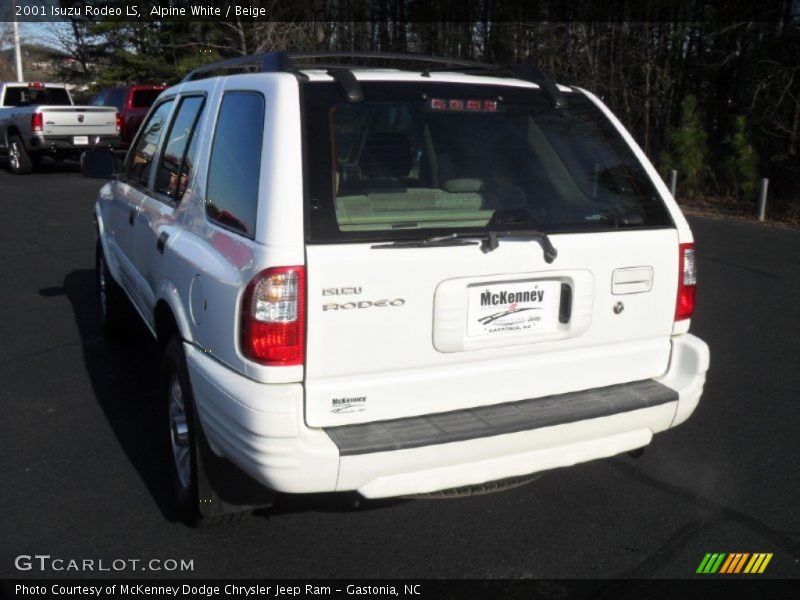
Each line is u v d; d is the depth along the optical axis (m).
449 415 3.09
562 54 17.59
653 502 3.83
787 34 14.04
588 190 3.41
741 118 14.11
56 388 5.25
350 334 2.88
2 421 4.71
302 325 2.81
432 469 2.97
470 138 3.39
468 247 3.02
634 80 17.02
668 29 15.93
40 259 9.38
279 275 2.79
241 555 3.38
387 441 2.87
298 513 3.71
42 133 17.91
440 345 3.02
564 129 3.56
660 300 3.44
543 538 3.52
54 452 4.32
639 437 3.35
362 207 3.00
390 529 3.59
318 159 2.96
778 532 3.57
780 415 4.86
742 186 14.10
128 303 6.07
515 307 3.14
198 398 3.17
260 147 3.04
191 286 3.33
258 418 2.82
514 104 3.52
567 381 3.32
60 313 7.06
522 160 3.42
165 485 3.97
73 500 3.81
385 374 2.97
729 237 11.10
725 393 5.21
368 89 3.19
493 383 3.16
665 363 3.54
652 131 17.05
